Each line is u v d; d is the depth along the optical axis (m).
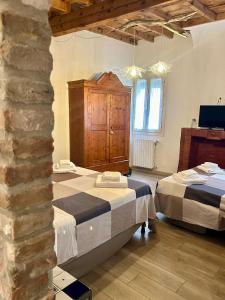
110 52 4.97
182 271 2.01
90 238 1.84
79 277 1.87
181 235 2.62
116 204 2.07
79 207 1.87
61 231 1.60
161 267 2.06
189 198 2.62
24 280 0.82
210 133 4.27
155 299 1.70
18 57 0.72
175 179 2.85
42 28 0.77
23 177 0.77
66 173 2.90
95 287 1.81
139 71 4.57
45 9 0.77
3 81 0.71
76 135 4.21
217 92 4.42
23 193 0.78
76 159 4.28
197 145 4.61
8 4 0.68
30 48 0.75
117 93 4.48
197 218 2.57
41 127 0.80
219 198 2.41
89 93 4.03
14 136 0.74
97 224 1.89
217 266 2.09
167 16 3.95
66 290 1.15
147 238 2.54
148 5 2.85
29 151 0.78
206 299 1.71
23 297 0.82
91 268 1.97
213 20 3.87
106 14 3.20
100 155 4.34
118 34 4.95
